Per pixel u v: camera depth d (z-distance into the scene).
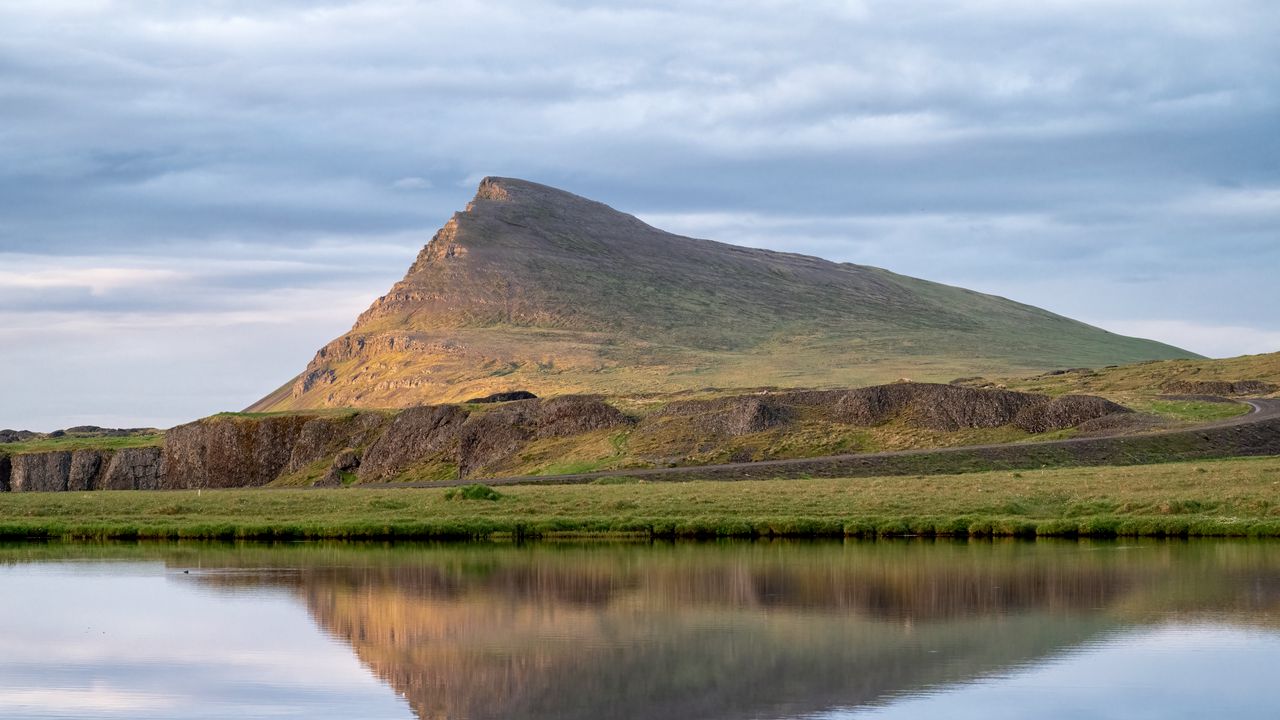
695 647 33.25
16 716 26.89
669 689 28.70
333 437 165.62
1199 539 56.91
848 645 33.34
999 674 29.83
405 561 52.03
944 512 64.75
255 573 48.53
